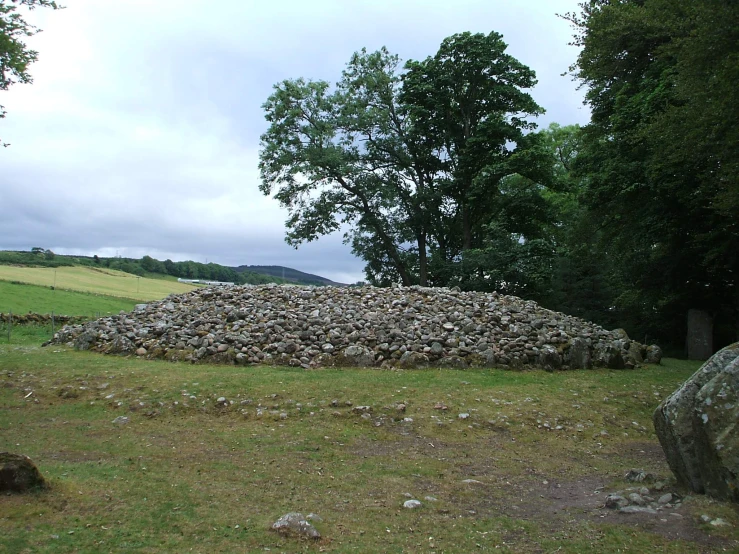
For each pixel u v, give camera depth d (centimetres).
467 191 3591
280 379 1205
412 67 3544
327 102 3672
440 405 1070
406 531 567
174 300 1906
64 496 586
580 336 1678
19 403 1068
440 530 572
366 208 3834
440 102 3528
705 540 525
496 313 1684
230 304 1783
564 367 1517
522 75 3416
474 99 3538
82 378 1209
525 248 3259
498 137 3369
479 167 3538
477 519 607
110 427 938
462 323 1585
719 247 1992
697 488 634
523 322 1672
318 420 986
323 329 1520
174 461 765
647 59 1967
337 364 1380
